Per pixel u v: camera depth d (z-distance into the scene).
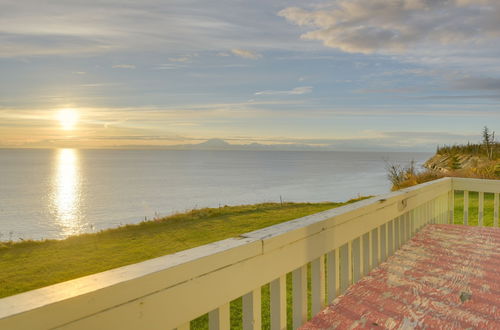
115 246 14.58
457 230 4.02
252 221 17.45
